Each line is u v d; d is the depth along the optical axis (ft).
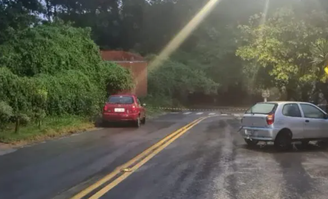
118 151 38.68
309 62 57.26
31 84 53.83
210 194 22.94
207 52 198.39
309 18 56.08
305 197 22.48
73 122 60.85
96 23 213.46
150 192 23.26
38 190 23.62
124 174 28.07
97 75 80.79
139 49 216.95
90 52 81.82
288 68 58.34
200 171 29.40
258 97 215.72
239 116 109.09
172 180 26.35
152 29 220.84
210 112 141.90
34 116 53.11
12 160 33.76
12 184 25.11
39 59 68.80
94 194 22.75
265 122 41.42
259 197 22.45
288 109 42.39
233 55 191.42
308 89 90.12
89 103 70.23
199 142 46.21
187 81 169.17
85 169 29.84
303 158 36.09
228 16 201.57
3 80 49.57
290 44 57.57
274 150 41.01
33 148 40.88
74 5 214.69
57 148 40.86
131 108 65.31
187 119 91.35
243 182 26.00
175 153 37.73
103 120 66.54
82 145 43.14
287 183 25.86
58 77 67.05
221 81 196.44
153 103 142.10
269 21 65.92
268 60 60.95
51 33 75.25
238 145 44.32
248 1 194.29
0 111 45.60
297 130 42.01
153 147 41.50
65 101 64.59
